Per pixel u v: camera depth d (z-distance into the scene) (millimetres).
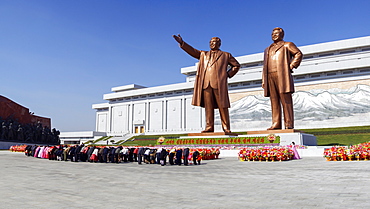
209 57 30578
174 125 80000
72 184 10688
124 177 12594
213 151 23672
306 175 11742
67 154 22969
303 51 69625
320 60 69062
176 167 17094
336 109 59875
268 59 28922
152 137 70625
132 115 88438
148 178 12203
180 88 78688
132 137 75375
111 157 20766
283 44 28375
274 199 7375
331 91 61062
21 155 30125
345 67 59000
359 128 52188
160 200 7684
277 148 20703
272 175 12320
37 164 19688
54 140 53375
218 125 70125
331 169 13211
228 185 10062
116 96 90812
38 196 8344
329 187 8719
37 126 50906
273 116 29625
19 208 6805
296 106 63781
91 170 15648
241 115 68562
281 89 28000
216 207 6703
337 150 17891
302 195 7719
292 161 19234
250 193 8398
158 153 18734
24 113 50281
